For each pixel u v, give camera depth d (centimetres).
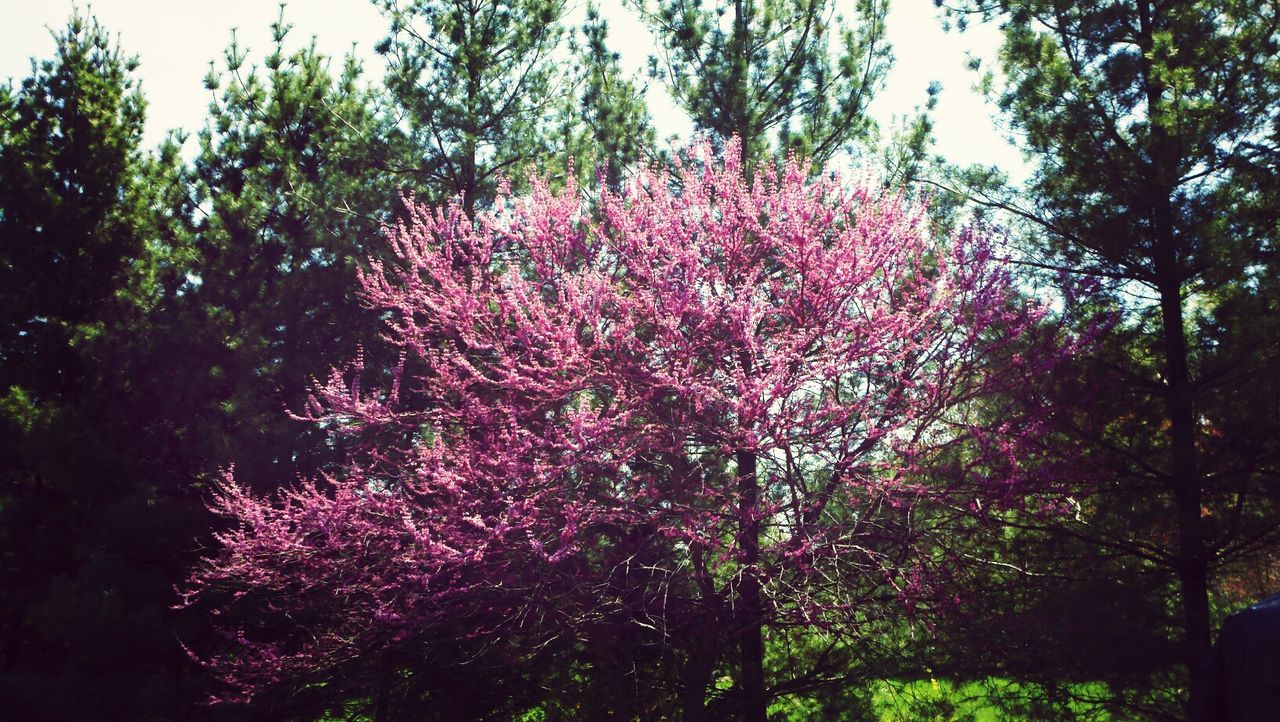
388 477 1116
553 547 955
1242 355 872
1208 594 969
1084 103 995
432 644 1053
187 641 1166
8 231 1609
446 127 1405
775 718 1049
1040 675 902
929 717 973
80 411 1433
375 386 1291
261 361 1327
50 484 1480
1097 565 934
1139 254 973
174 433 1429
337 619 1109
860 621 903
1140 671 857
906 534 902
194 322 1424
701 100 1304
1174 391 935
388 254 1341
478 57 1440
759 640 1014
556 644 1066
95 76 1716
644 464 1004
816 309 956
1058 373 931
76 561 1400
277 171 1530
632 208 1099
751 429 892
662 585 947
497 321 1052
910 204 1076
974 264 936
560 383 942
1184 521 884
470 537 909
